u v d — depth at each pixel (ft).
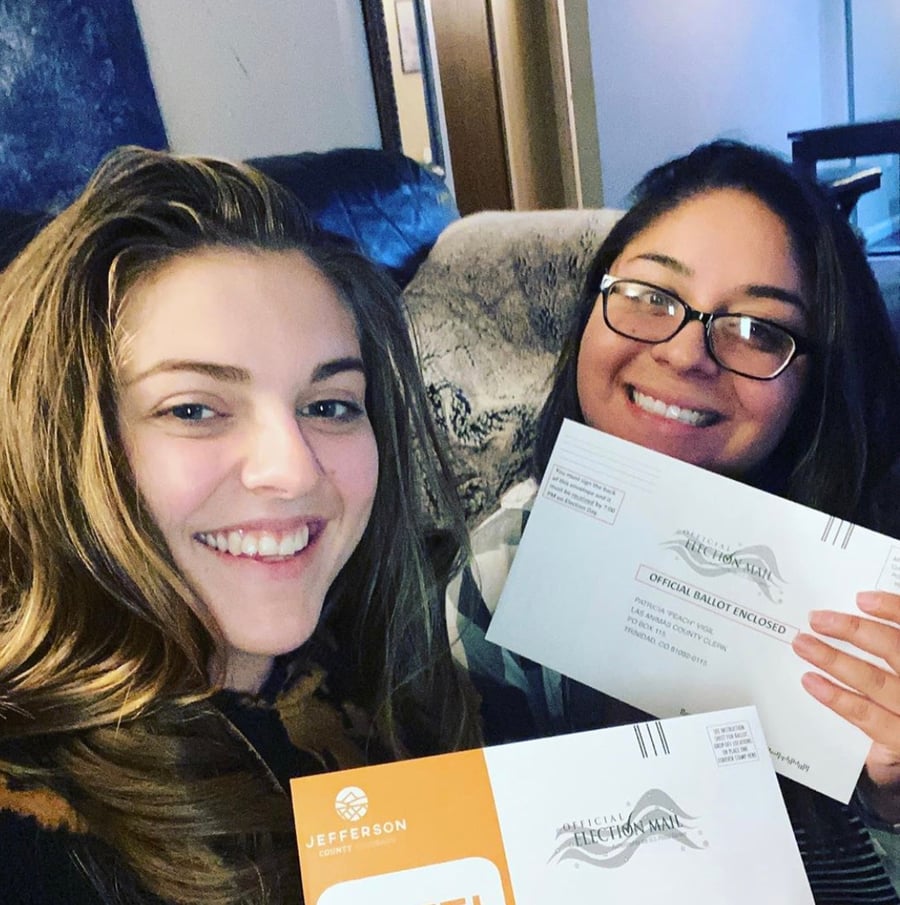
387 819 1.45
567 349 1.91
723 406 1.92
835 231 1.93
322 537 1.74
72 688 1.55
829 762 1.84
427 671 1.88
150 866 1.54
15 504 1.53
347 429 1.74
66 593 1.55
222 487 1.61
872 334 1.94
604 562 1.88
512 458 1.91
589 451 1.89
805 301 1.91
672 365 1.91
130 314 1.55
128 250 1.55
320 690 1.78
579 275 1.92
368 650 1.83
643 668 1.88
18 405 1.52
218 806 1.62
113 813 1.54
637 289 1.91
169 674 1.61
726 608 1.85
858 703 1.82
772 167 1.94
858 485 1.94
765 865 1.51
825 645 1.82
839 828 1.85
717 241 1.89
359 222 1.78
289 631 1.71
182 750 1.61
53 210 1.56
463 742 1.90
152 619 1.59
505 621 1.91
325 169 1.78
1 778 1.48
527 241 1.91
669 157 2.21
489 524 1.91
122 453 1.55
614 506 1.88
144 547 1.57
